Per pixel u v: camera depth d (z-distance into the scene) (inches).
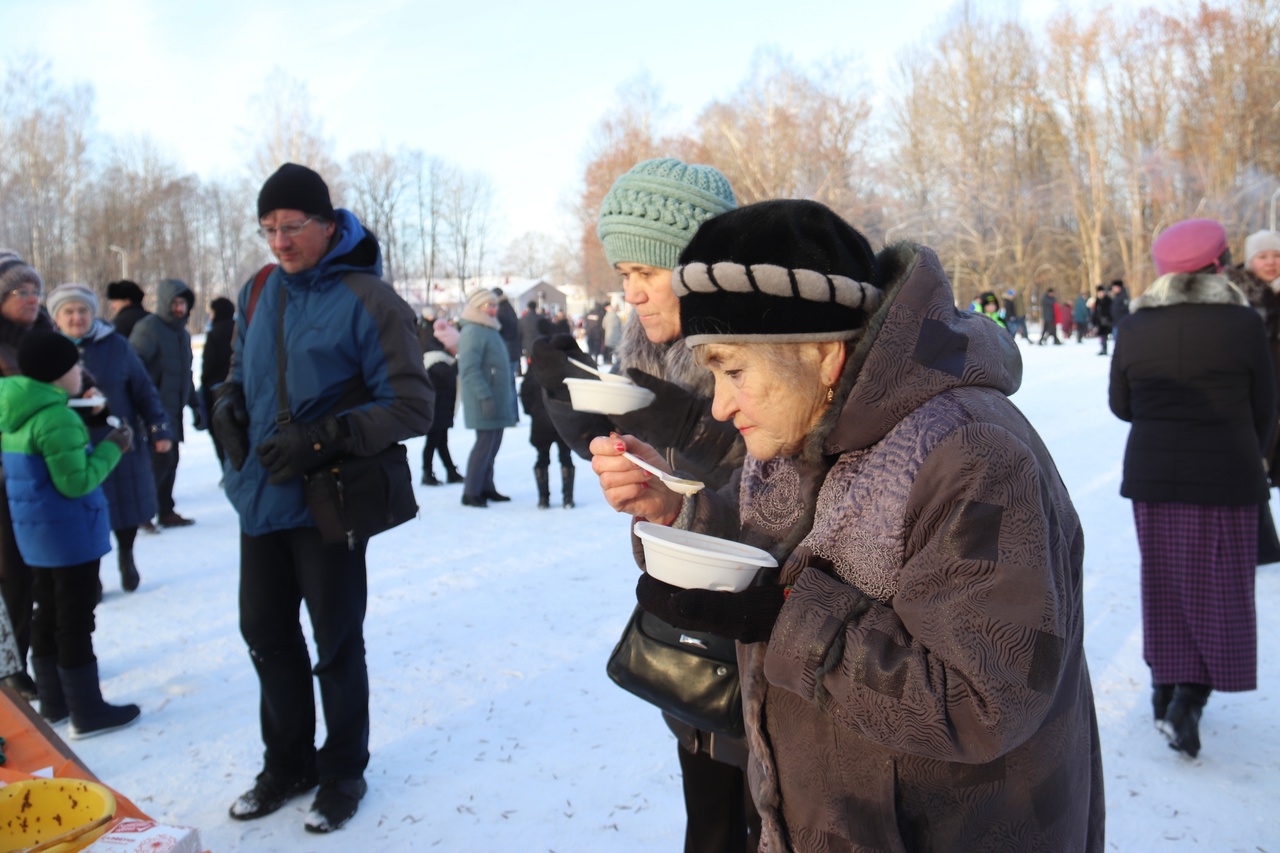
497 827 105.2
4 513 140.7
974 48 1537.9
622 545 229.0
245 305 117.2
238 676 152.9
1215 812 102.6
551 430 271.6
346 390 109.7
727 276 44.3
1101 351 783.1
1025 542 40.4
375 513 106.7
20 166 1886.1
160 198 2247.8
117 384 194.9
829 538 46.5
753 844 71.3
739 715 67.5
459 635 166.9
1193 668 115.3
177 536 251.0
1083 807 47.3
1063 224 1633.9
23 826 51.1
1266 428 118.0
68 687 130.3
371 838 104.0
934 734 40.1
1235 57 1392.7
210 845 103.7
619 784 113.9
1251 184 1376.7
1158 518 118.8
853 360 44.9
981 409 43.6
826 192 1411.2
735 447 74.0
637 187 78.5
